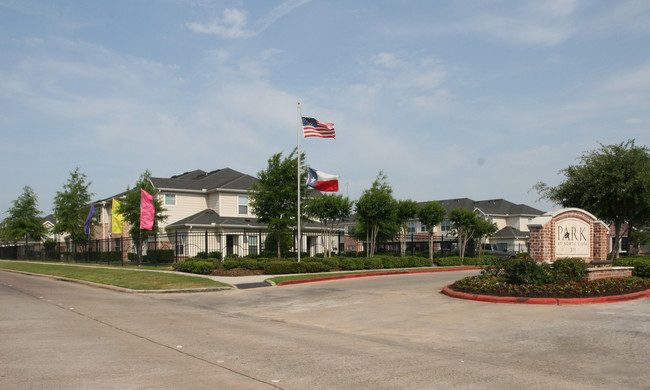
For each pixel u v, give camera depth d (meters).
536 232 16.50
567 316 10.89
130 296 17.31
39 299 16.09
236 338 9.44
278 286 19.38
